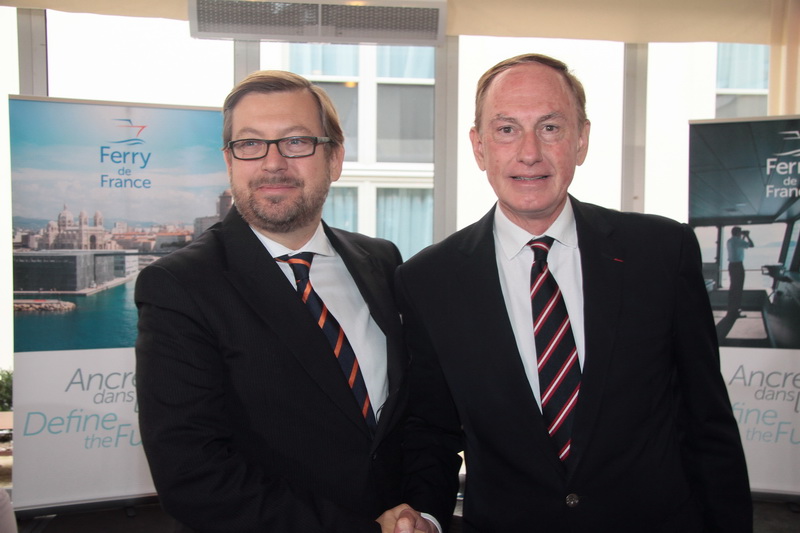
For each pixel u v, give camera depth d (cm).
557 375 133
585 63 388
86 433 299
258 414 131
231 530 122
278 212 138
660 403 135
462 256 147
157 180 312
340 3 338
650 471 131
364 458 134
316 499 127
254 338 131
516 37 361
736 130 319
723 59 396
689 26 358
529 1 354
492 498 138
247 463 127
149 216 311
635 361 132
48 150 298
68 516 313
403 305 153
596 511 129
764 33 359
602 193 397
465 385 138
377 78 398
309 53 390
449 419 156
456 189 390
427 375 151
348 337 145
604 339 131
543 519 131
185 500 123
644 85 386
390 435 148
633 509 131
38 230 296
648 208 399
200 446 124
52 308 298
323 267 153
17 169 295
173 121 313
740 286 320
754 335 320
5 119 352
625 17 358
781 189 315
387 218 407
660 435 134
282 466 130
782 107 356
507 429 133
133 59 359
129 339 307
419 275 150
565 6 355
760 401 319
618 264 138
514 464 133
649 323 134
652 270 138
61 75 353
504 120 135
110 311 305
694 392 139
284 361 132
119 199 306
